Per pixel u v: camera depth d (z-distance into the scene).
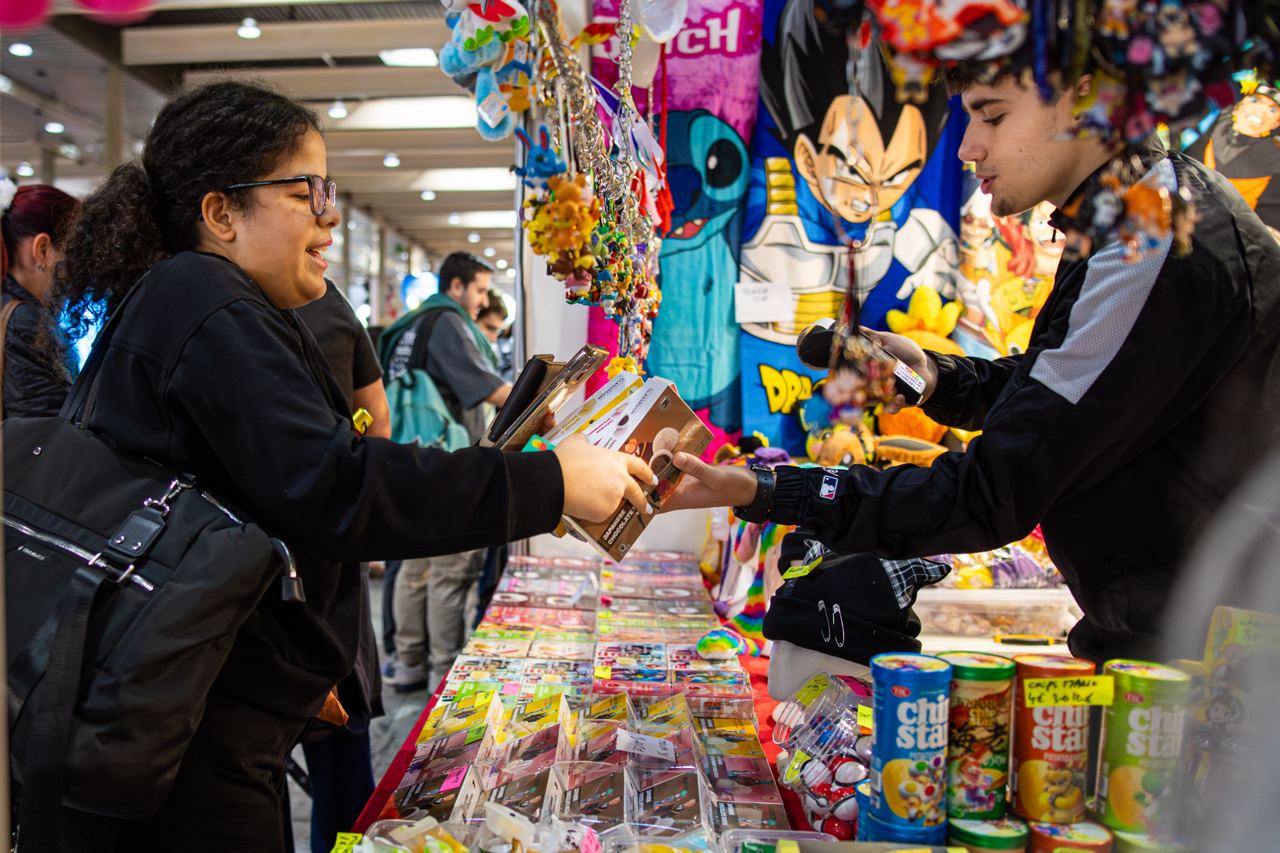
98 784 0.92
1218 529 0.97
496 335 6.03
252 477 1.00
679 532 2.91
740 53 2.59
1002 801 1.00
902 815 0.98
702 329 2.69
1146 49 0.76
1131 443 1.12
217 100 1.16
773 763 1.47
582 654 1.95
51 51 6.19
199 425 1.03
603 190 1.32
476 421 4.45
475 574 3.80
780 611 1.76
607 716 1.46
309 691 1.16
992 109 1.09
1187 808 0.89
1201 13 0.75
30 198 2.01
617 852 1.05
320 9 6.17
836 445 2.32
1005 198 1.14
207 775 1.07
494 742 1.36
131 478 1.05
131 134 8.38
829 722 1.38
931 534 1.15
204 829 1.07
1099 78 0.79
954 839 0.97
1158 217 0.80
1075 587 1.27
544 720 1.40
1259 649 0.82
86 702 0.93
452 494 0.99
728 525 2.52
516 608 2.31
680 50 2.60
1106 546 1.20
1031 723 0.98
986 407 1.58
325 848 1.89
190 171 1.14
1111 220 0.82
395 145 9.12
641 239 1.61
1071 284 1.16
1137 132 0.80
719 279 2.68
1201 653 0.95
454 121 8.48
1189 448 1.14
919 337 2.61
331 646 1.17
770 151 2.64
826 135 2.59
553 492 1.05
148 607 0.96
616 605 2.31
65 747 0.91
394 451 1.00
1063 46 0.77
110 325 1.13
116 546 0.99
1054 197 1.13
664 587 2.50
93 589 0.96
